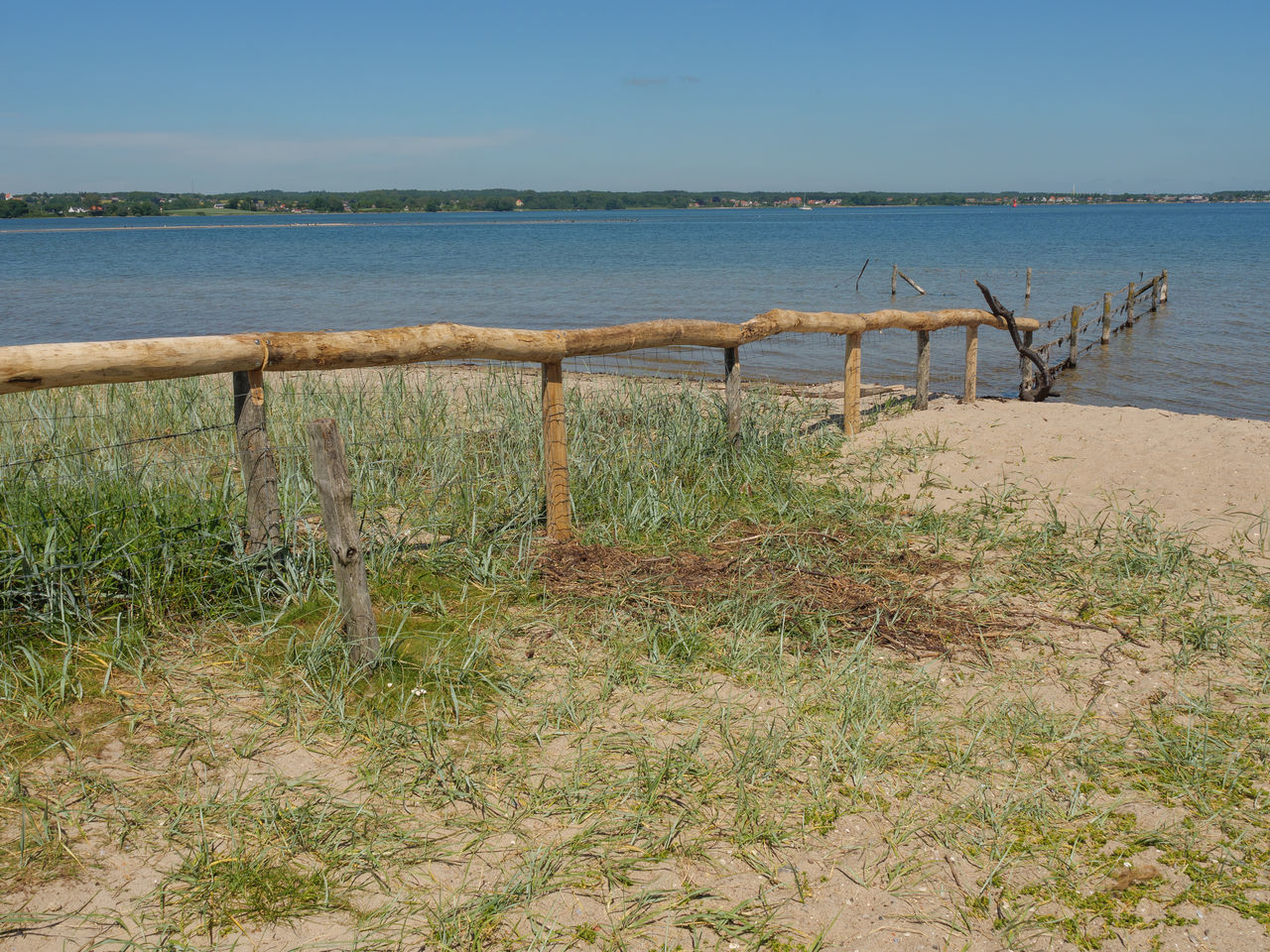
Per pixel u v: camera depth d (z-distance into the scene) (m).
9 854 2.89
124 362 3.89
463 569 5.13
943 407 9.98
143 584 4.39
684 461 7.02
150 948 2.57
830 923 2.77
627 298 27.69
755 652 4.30
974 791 3.36
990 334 19.72
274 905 2.74
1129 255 48.28
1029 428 8.57
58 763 3.34
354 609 3.89
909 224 123.88
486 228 132.88
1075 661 4.30
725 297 28.30
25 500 4.64
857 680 4.04
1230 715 3.83
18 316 22.77
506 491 6.18
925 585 5.13
